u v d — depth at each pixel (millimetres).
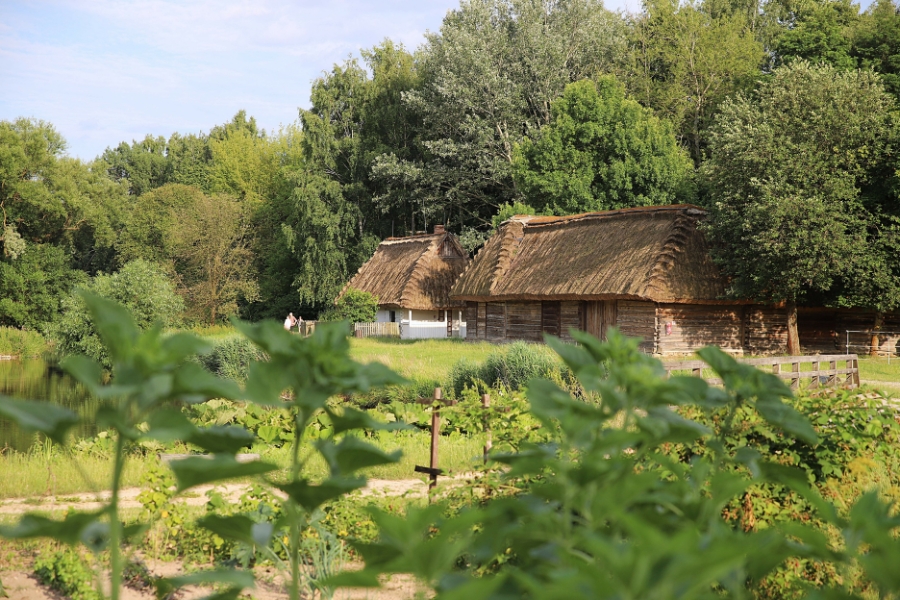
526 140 43250
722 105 29234
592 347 2119
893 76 36344
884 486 6000
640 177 41031
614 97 42188
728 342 29531
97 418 1632
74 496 8812
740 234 26812
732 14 59531
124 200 63094
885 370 22484
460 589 1352
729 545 1216
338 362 1962
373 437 12328
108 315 1664
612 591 1264
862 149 26094
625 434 1817
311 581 4852
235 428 2100
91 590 5109
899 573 1585
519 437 7105
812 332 31156
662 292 27469
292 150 68000
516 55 47969
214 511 6289
